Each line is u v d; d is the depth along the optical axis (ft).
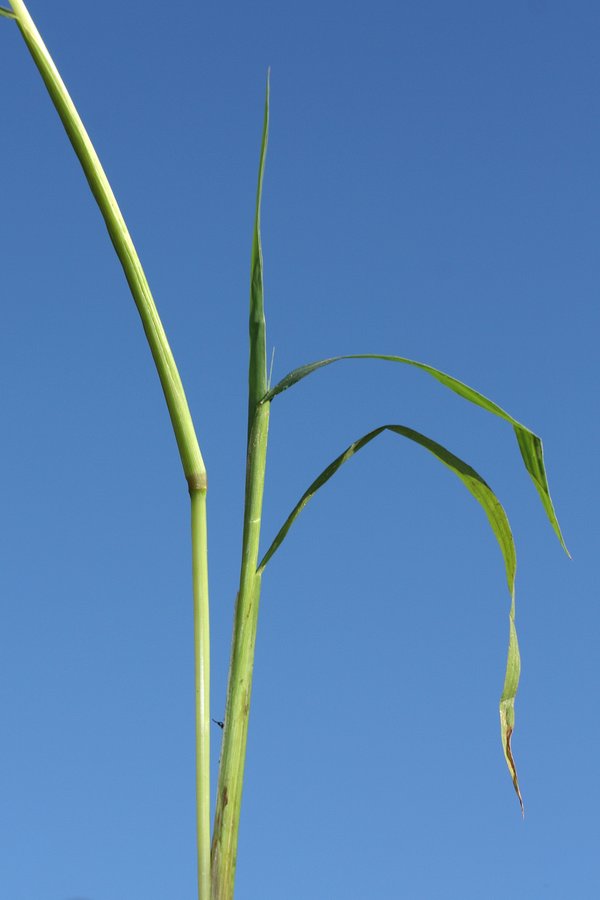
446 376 1.64
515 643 1.66
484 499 1.68
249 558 1.64
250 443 1.66
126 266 1.64
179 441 1.63
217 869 1.57
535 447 1.62
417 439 1.70
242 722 1.61
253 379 1.67
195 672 1.61
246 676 1.61
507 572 1.68
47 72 1.64
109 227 1.64
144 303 1.64
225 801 1.59
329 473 1.67
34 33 1.65
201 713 1.60
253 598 1.63
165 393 1.64
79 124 1.65
